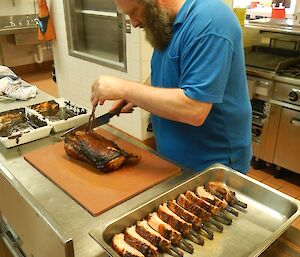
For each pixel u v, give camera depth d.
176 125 1.10
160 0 0.96
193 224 0.81
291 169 2.36
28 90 1.71
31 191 0.97
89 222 0.85
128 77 2.80
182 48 0.95
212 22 0.87
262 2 3.25
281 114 2.28
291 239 0.77
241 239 0.80
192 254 0.76
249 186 0.93
